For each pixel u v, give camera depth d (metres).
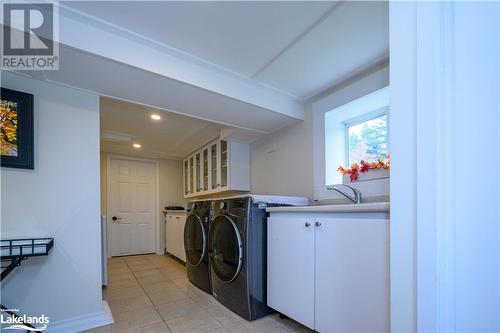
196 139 3.49
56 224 1.58
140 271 3.12
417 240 0.63
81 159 1.69
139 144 3.73
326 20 1.31
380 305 1.05
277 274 1.65
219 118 2.34
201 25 1.34
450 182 0.59
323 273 1.32
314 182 2.20
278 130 2.69
